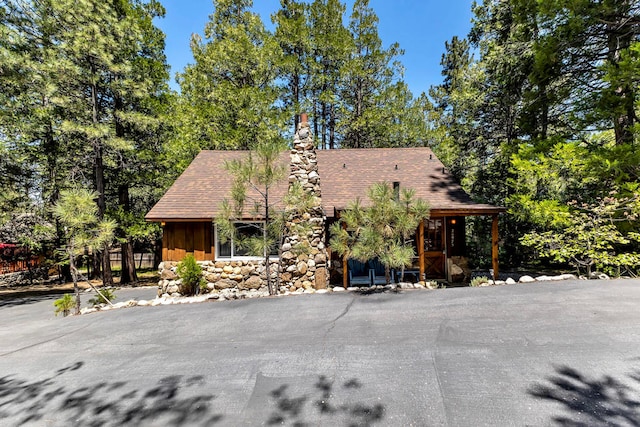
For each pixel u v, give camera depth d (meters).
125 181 13.48
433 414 2.45
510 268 12.35
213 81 16.22
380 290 6.49
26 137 11.16
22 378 3.51
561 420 2.30
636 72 6.40
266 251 6.66
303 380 3.08
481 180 14.02
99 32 11.03
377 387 2.88
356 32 17.91
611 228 6.93
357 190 10.28
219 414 2.63
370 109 17.42
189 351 3.94
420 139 18.44
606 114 7.61
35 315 7.23
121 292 10.71
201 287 8.90
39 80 10.69
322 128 20.31
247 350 3.86
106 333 4.82
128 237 12.59
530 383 2.79
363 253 5.76
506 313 4.54
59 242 12.33
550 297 5.14
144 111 13.59
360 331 4.24
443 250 10.49
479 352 3.41
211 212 9.02
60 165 12.16
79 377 3.46
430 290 6.26
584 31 7.79
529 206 8.17
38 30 11.48
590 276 6.69
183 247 9.20
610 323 3.95
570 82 8.76
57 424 2.64
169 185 13.80
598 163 7.10
